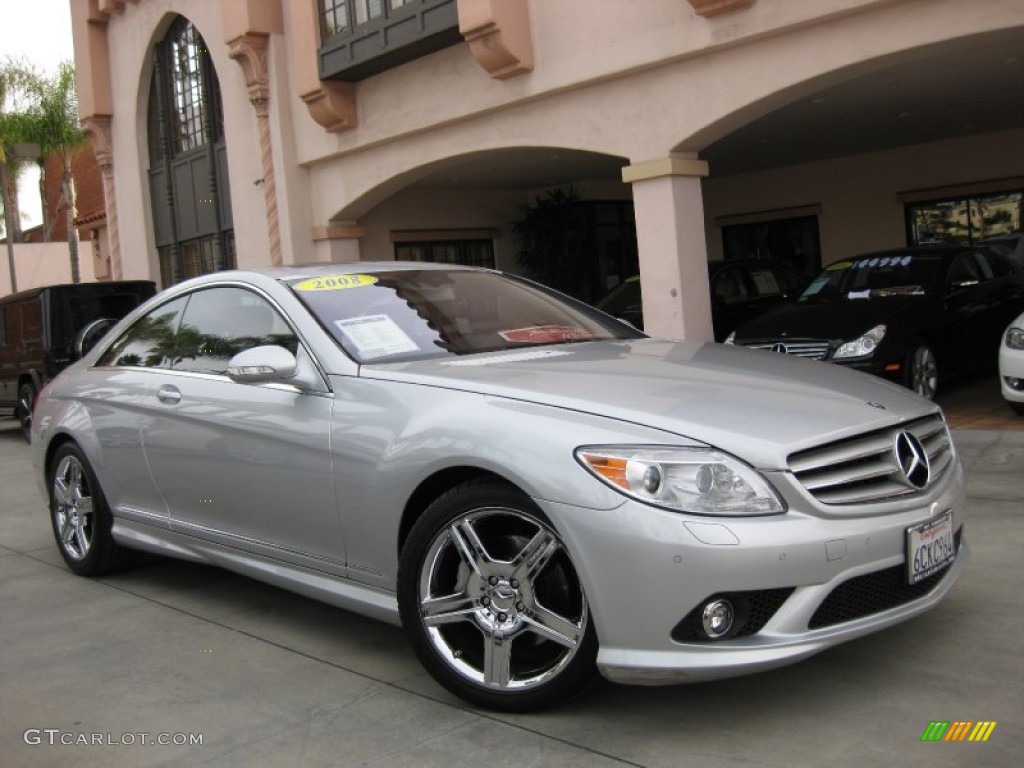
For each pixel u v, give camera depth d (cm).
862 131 1439
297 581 405
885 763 284
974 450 715
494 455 320
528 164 1594
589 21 1050
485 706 333
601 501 297
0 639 452
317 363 396
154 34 1830
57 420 544
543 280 1895
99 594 514
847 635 303
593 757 298
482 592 330
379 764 304
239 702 360
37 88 2858
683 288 1025
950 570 349
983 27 797
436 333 418
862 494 312
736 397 331
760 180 1847
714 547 286
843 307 920
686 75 988
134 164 1953
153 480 477
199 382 452
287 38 1473
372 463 360
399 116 1306
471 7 1095
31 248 3766
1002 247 1455
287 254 1508
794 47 905
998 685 331
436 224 1839
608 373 358
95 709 363
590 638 307
